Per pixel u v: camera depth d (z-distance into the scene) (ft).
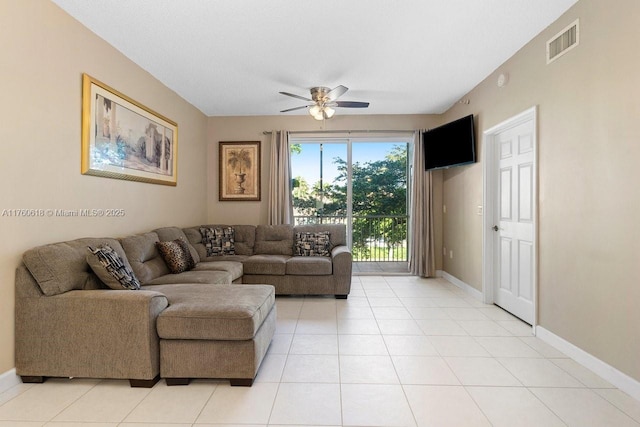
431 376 7.28
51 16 7.53
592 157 7.40
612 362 6.93
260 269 13.43
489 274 12.72
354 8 7.99
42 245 7.30
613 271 6.88
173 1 7.64
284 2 7.73
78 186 8.41
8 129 6.56
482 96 12.72
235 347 6.84
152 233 11.04
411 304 12.65
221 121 17.43
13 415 5.86
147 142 11.46
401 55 10.53
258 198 17.40
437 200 17.43
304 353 8.41
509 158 11.56
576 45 7.83
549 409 6.10
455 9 8.05
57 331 6.74
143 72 11.35
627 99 6.52
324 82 12.73
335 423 5.71
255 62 10.95
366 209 18.51
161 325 6.80
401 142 18.22
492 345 8.88
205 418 5.81
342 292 13.43
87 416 5.84
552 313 8.83
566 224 8.24
